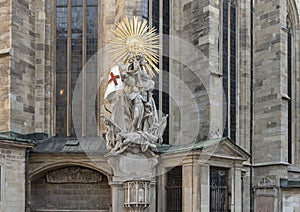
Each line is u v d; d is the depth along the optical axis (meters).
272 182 44.84
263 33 47.38
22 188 31.62
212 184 34.03
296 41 52.91
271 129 45.75
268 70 46.62
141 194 25.70
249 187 45.94
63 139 36.72
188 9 40.34
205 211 31.62
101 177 35.69
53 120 37.59
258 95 47.31
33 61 36.50
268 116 46.19
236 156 35.16
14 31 34.12
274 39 46.28
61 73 38.22
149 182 25.70
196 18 39.47
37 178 35.62
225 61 45.28
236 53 46.47
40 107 36.56
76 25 38.69
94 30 38.69
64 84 38.09
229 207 34.69
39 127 36.38
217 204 34.16
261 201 45.72
